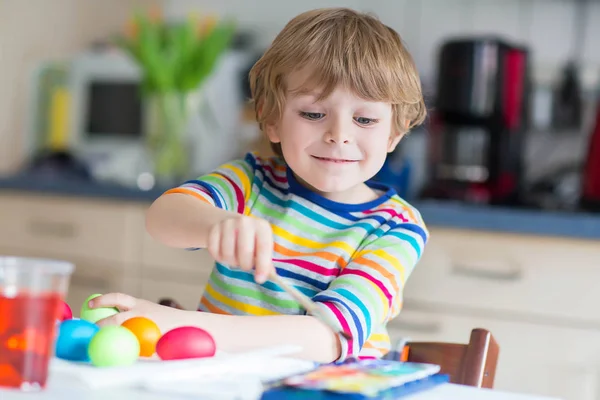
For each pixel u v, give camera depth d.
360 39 1.11
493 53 2.40
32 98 3.03
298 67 1.09
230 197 1.16
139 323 0.84
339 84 1.07
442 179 2.49
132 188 2.43
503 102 2.42
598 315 1.88
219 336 0.85
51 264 0.67
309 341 0.86
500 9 2.80
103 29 3.33
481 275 1.97
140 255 2.42
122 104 2.96
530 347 1.93
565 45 2.73
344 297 0.94
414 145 2.79
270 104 1.17
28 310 0.65
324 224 1.16
